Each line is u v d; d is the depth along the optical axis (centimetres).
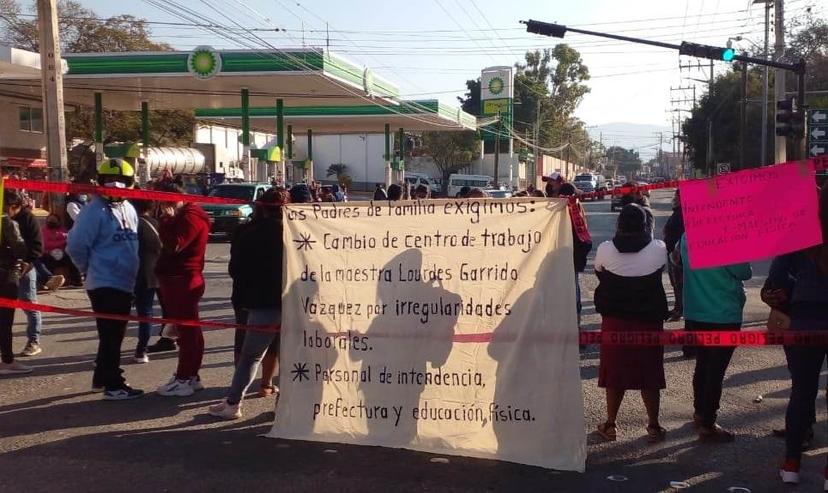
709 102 5856
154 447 588
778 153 2733
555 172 933
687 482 524
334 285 591
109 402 709
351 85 3102
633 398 729
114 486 514
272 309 653
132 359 881
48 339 995
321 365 594
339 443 592
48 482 521
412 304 573
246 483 520
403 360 575
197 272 734
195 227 722
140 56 2845
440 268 568
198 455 571
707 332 545
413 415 573
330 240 592
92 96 3466
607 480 527
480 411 559
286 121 4556
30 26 4153
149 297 855
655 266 584
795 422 518
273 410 686
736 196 523
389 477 529
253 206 666
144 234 842
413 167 8344
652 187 542
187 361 732
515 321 552
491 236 557
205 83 3031
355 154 7869
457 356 563
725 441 604
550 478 529
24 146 3606
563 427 542
